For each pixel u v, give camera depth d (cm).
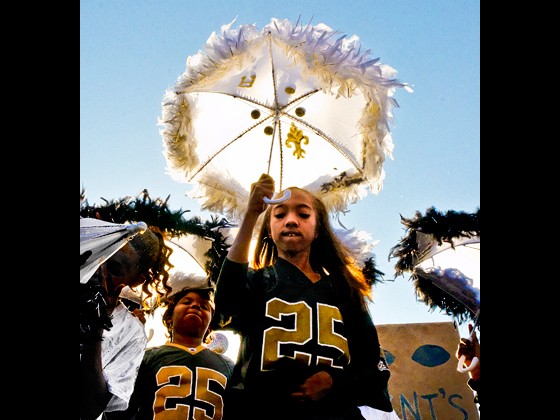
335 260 396
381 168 418
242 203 430
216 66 401
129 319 375
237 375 359
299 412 344
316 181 436
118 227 351
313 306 370
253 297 371
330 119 429
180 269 404
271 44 405
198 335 382
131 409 356
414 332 466
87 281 337
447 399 446
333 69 391
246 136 430
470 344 427
